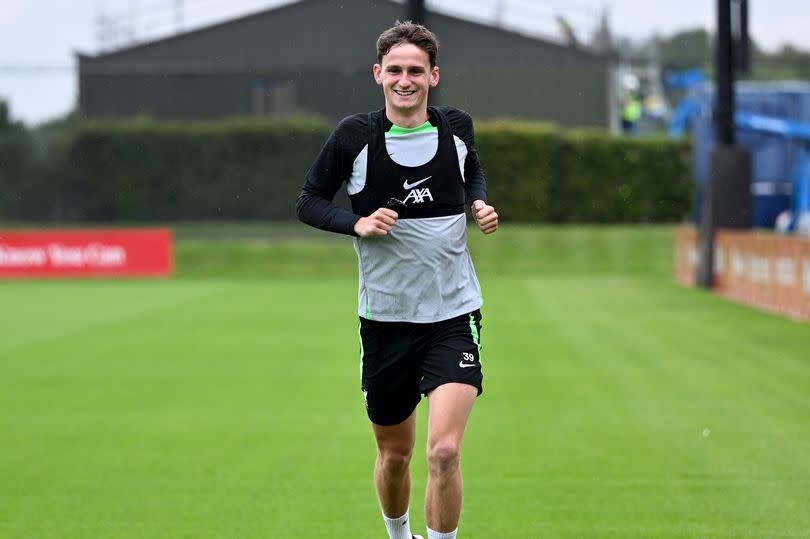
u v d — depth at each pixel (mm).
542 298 71438
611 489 23844
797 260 58031
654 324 56000
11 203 122000
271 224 123188
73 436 30203
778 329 53312
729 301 68312
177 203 123062
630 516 21719
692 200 122625
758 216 124875
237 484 24672
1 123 120812
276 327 56938
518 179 122062
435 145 17031
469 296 17438
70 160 121938
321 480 24938
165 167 122812
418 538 19219
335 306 68375
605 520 21484
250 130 122375
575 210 122938
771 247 62625
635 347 47312
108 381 39844
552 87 130125
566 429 30266
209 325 58094
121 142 122250
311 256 103875
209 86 130625
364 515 22109
